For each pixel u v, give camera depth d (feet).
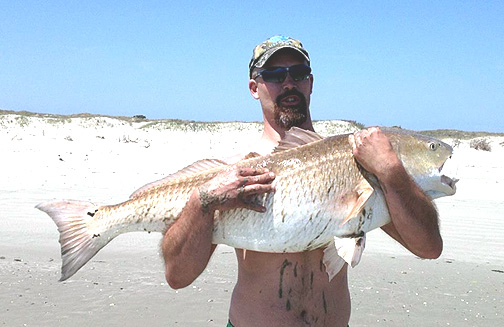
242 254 5.35
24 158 24.97
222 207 4.68
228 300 9.35
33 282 9.97
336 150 4.99
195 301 9.29
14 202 15.99
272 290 5.18
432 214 4.83
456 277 10.46
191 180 5.20
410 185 4.73
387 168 4.67
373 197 4.89
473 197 18.33
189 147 36.83
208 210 4.69
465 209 16.10
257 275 5.24
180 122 49.49
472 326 8.36
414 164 5.19
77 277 10.31
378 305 9.14
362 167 4.94
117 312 8.76
